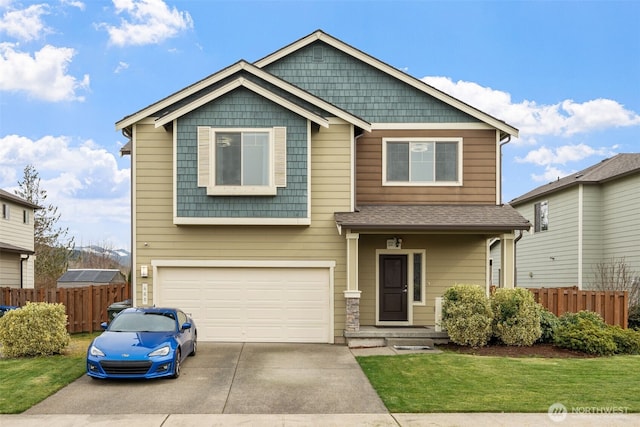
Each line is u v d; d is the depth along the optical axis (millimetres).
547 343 12414
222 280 13586
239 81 12992
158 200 13516
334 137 13812
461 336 12008
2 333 10992
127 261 68562
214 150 13094
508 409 7297
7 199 25312
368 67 15367
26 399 7746
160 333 9688
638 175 18625
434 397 7918
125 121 13398
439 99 15078
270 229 13578
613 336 11828
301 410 7328
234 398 7930
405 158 15023
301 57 15500
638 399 7766
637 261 18578
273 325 13523
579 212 20859
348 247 13141
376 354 11430
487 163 14961
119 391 8305
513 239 13320
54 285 33250
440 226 12914
